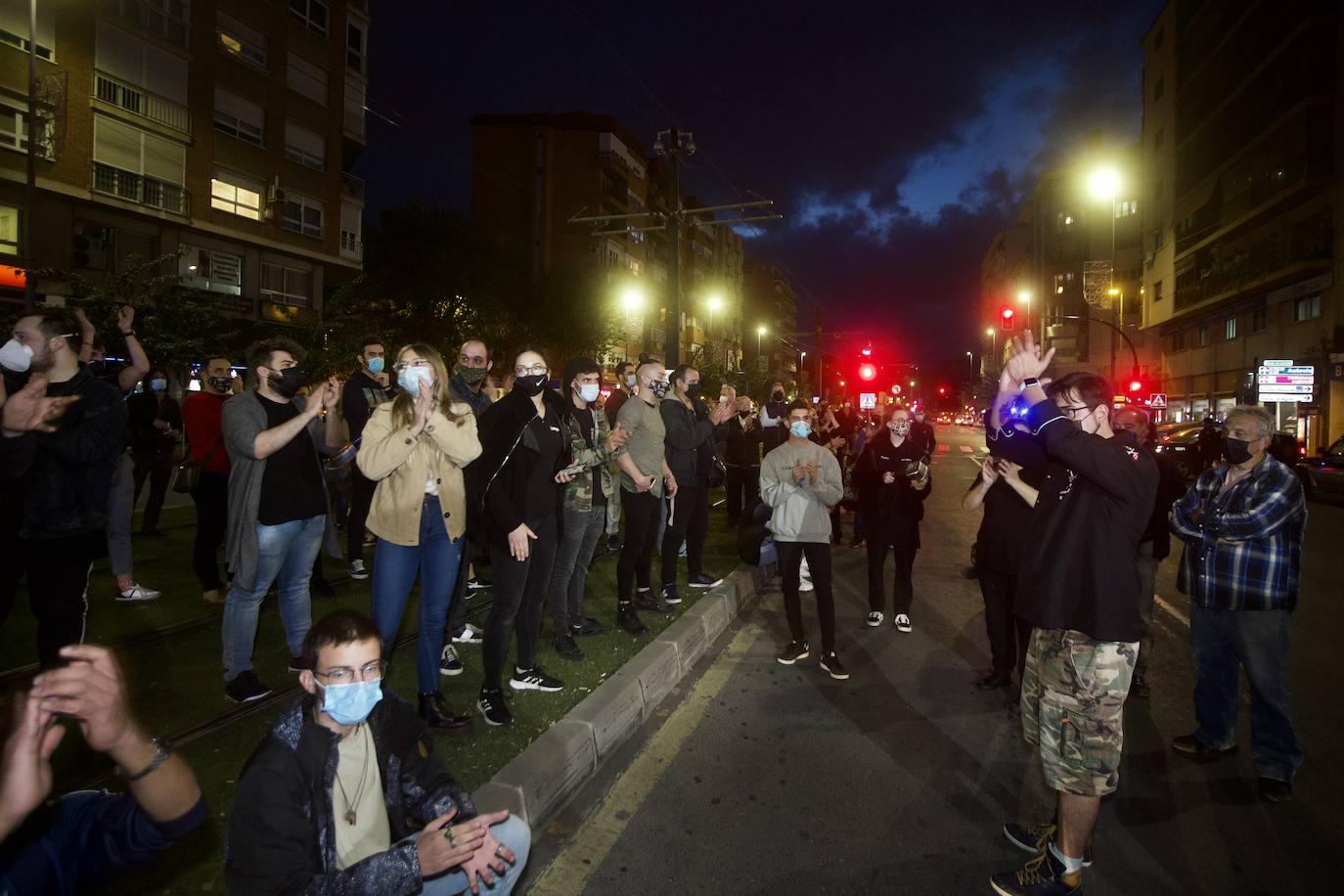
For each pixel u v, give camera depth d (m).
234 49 25.53
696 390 7.41
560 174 52.00
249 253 26.52
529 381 3.87
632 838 3.12
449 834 1.99
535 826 3.09
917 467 6.02
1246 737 4.22
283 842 1.83
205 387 5.55
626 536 5.43
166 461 8.26
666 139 17.23
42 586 2.96
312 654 1.93
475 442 3.70
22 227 20.66
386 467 3.47
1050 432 2.75
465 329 30.62
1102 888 2.86
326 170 29.02
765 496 5.33
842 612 6.75
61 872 1.47
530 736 3.66
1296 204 26.80
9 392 2.84
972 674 5.14
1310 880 2.91
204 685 4.09
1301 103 24.64
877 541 6.23
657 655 4.77
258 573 3.91
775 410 9.59
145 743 1.42
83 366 3.09
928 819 3.30
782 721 4.33
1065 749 2.75
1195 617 3.84
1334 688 4.96
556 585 4.80
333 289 30.39
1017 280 72.75
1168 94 37.91
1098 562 2.71
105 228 22.45
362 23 30.59
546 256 51.78
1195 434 20.89
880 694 4.75
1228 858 3.06
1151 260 40.72
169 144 23.72
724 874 2.88
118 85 22.33
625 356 47.88
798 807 3.38
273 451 3.71
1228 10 30.36
